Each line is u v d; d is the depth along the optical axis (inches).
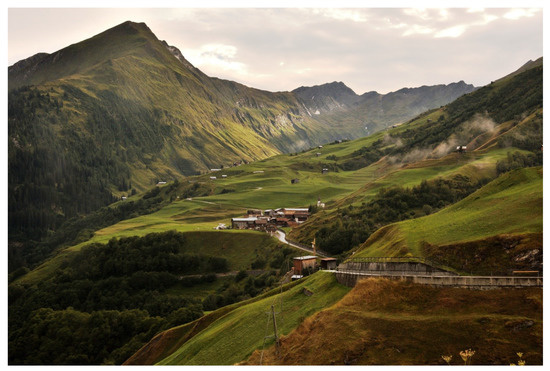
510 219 3154.5
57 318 6437.0
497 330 1951.3
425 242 3412.9
